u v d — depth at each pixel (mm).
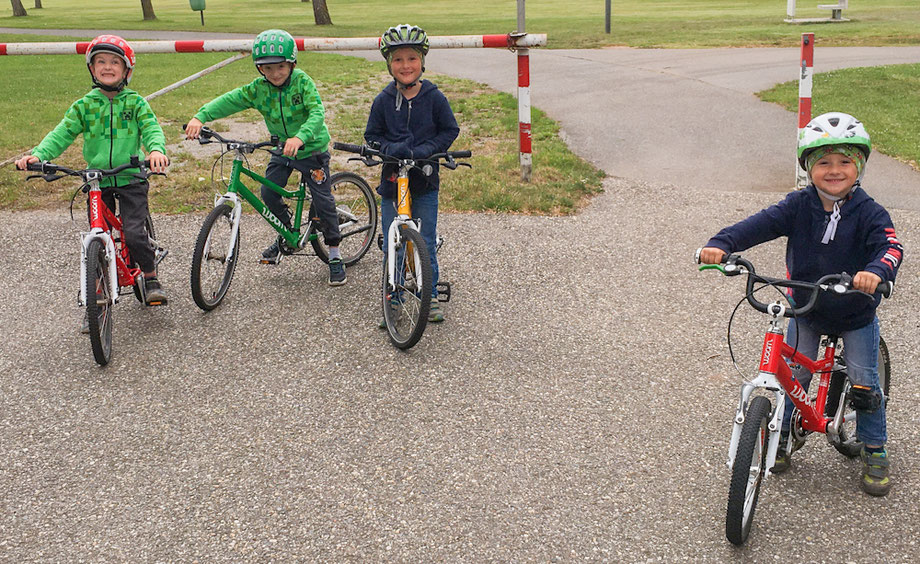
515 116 12062
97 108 5207
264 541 3432
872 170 8969
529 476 3818
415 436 4148
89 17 42469
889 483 3648
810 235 3422
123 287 5969
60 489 3789
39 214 7621
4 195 8070
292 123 5688
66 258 6582
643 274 6160
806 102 7988
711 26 26797
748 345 5031
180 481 3834
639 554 3320
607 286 5949
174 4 55312
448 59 19609
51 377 4781
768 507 3598
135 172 5305
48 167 4824
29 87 16109
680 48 20484
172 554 3367
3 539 3469
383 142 5164
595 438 4105
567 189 8188
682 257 6488
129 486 3803
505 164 9094
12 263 6488
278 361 4934
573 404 4414
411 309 5195
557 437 4121
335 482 3803
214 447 4094
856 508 3578
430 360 4914
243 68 19406
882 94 13086
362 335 5254
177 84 9039
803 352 3621
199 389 4633
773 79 14523
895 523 3479
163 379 4746
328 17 33656
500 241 6844
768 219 3412
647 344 5070
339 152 10062
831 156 3250
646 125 11297
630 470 3855
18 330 5387
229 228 5664
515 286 5973
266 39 5367
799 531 3443
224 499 3701
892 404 4352
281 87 5602
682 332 5223
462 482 3783
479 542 3398
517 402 4441
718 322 5348
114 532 3502
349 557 3328
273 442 4125
